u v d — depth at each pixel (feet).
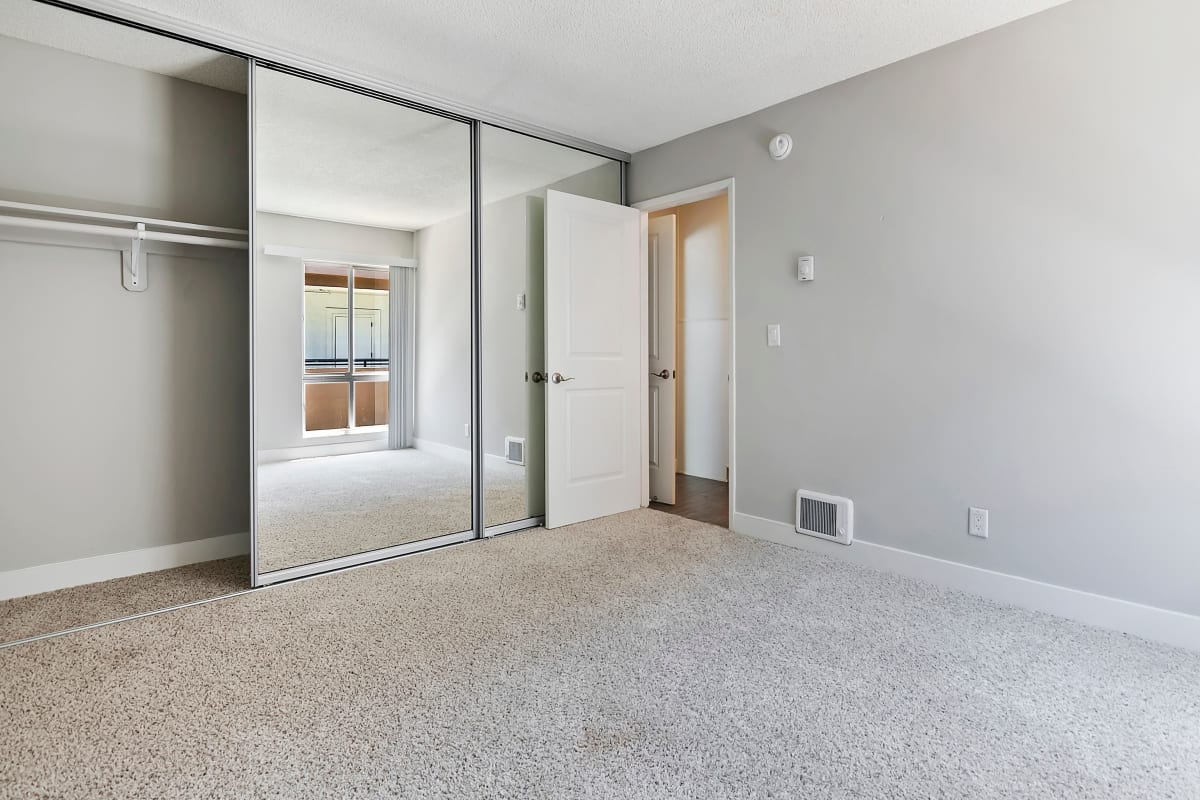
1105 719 5.53
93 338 8.78
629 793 4.57
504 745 5.14
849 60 8.97
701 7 7.57
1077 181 7.45
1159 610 7.06
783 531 10.78
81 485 8.75
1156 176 6.91
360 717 5.53
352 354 12.05
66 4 7.34
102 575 8.93
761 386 11.02
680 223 17.83
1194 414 6.77
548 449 11.65
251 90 8.59
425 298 12.31
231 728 5.34
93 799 4.47
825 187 9.93
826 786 4.65
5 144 8.09
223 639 7.08
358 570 9.45
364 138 10.29
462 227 11.28
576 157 12.53
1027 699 5.86
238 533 10.16
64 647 6.87
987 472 8.34
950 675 6.31
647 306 13.69
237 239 9.97
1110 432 7.33
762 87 9.91
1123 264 7.16
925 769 4.85
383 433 12.51
